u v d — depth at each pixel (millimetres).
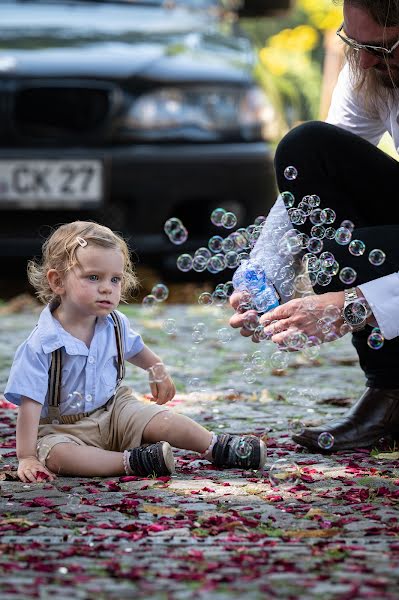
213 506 4574
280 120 10711
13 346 8633
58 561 3855
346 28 5105
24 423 5102
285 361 5332
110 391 5328
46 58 10125
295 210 5453
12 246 10031
